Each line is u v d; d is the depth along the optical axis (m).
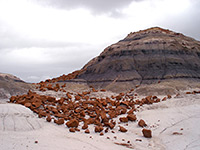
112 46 70.62
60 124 21.14
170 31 81.50
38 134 16.20
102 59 68.00
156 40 65.56
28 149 11.97
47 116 23.02
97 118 24.30
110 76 56.03
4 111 18.80
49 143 13.86
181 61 57.31
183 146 15.99
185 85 45.72
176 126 21.02
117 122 24.19
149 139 18.33
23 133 15.74
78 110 27.75
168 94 40.22
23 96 30.39
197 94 36.16
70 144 14.45
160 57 59.09
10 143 12.58
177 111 27.09
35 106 25.41
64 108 27.50
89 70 65.88
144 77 53.28
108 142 16.77
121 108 29.66
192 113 25.34
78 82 57.06
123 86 49.66
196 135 17.72
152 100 34.19
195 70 55.56
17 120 17.78
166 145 16.70
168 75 51.47
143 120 23.62
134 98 40.22
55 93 38.81
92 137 17.78
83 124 22.72
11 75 51.28
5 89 34.84
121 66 58.06
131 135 19.47
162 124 22.27
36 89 40.88
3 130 15.63
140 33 77.88
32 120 19.16
